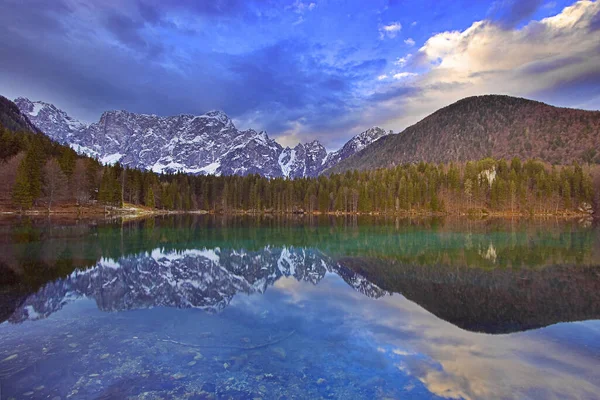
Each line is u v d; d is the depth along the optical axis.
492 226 86.50
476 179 157.25
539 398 10.93
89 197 114.69
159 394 10.91
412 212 154.75
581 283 27.88
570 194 146.38
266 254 42.50
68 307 20.33
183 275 30.16
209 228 77.31
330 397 10.86
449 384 11.73
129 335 15.90
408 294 24.36
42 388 11.19
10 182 96.38
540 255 41.28
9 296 22.42
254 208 172.25
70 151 119.75
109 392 11.01
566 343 15.60
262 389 11.27
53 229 61.03
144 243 48.81
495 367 13.06
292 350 14.38
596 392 11.28
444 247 48.22
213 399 10.66
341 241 55.22
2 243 43.81
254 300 22.44
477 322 18.47
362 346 14.90
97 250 41.28
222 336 15.88
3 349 14.18
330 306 21.09
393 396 10.95
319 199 164.00
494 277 29.97
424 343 15.38
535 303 22.41
